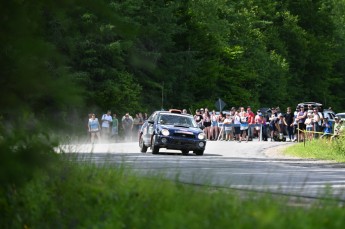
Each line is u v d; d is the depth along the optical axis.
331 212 13.51
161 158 61.66
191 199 16.36
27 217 17.36
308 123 96.12
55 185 18.70
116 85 126.81
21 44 12.99
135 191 18.53
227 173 46.16
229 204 15.25
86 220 16.05
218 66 163.75
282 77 189.88
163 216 13.45
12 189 13.60
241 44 180.50
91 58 123.12
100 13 13.11
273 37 199.88
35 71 13.09
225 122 108.44
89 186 19.38
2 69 13.18
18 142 13.51
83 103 13.35
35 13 13.16
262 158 66.69
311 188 35.09
